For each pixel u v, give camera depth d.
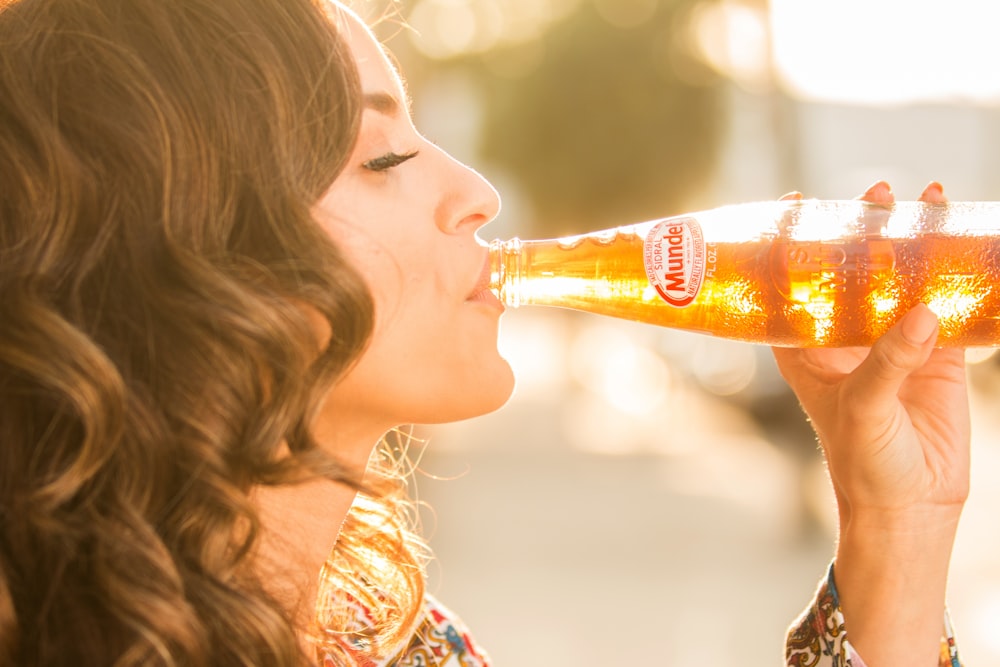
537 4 7.86
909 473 0.69
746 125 7.65
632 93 7.60
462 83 8.02
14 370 0.53
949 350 0.74
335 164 0.56
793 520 3.62
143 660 0.51
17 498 0.52
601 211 7.68
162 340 0.53
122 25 0.55
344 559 0.69
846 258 0.73
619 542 3.48
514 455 5.35
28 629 0.52
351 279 0.55
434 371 0.59
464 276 0.60
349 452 0.60
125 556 0.51
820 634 0.70
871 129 15.43
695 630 2.54
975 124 15.52
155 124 0.53
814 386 0.74
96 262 0.53
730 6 7.43
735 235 0.73
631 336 9.99
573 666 2.26
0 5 0.57
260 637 0.53
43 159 0.53
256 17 0.56
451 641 0.69
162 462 0.53
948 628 0.70
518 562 3.19
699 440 5.84
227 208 0.54
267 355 0.53
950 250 0.73
